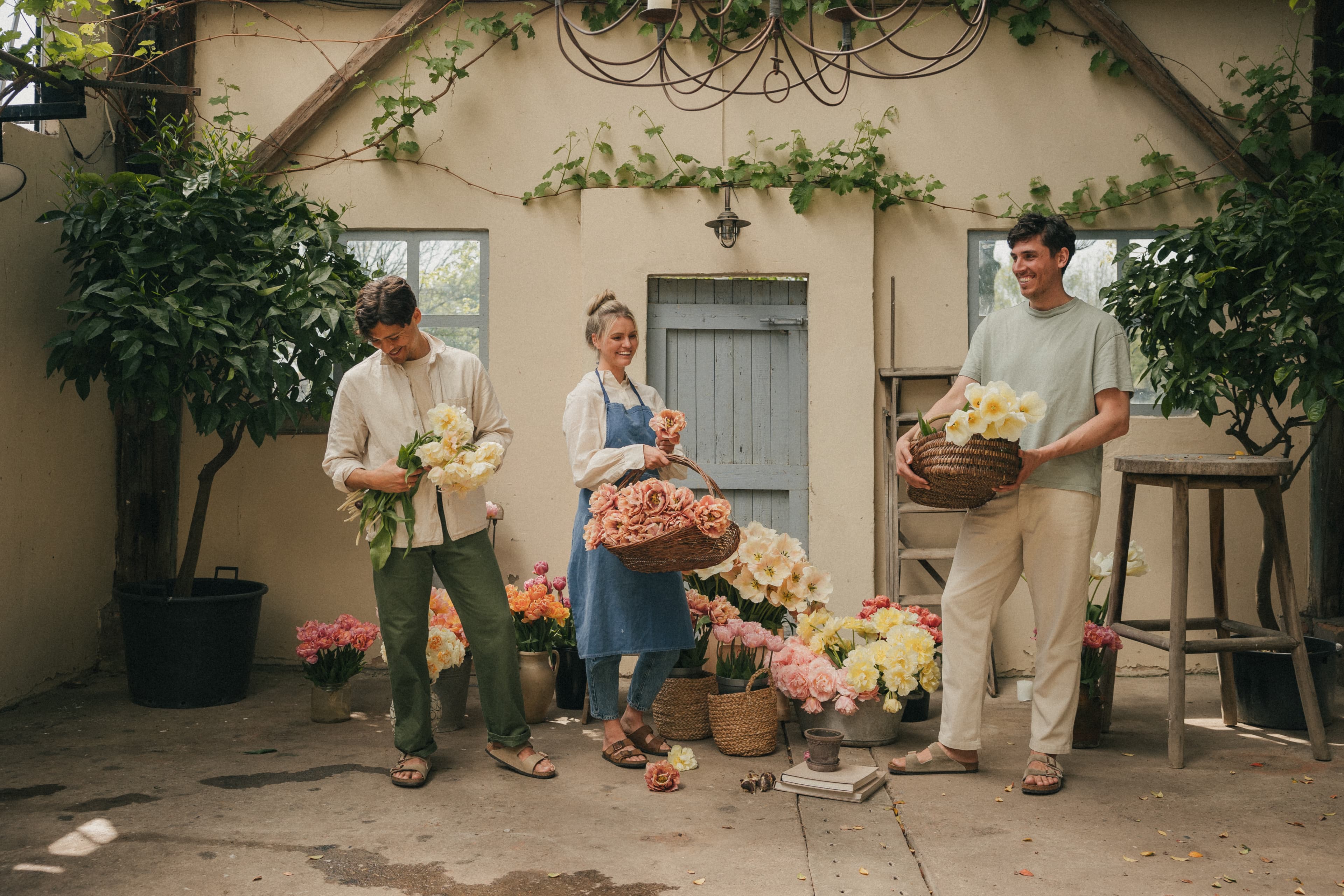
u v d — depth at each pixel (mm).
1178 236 4129
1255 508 4688
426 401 3102
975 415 2764
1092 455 3076
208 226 4043
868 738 3543
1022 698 4246
